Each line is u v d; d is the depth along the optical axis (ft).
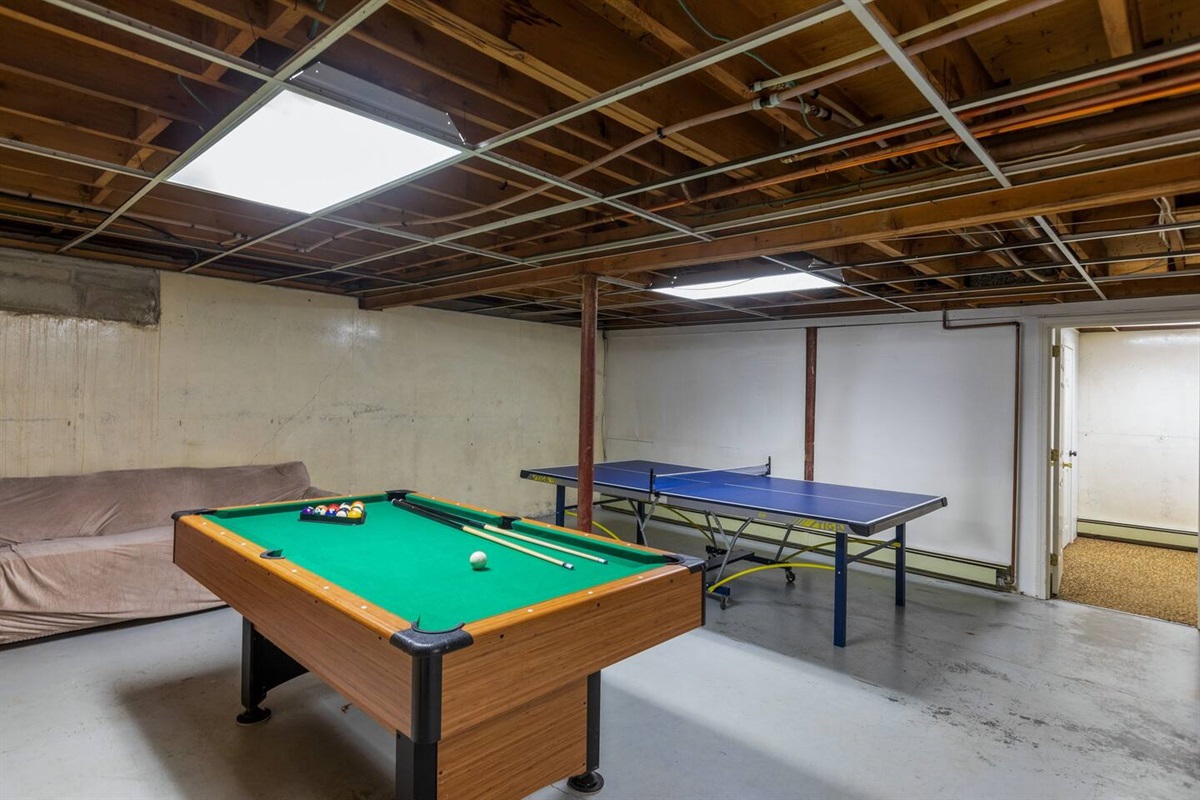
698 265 14.42
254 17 4.99
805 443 19.76
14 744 7.96
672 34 5.01
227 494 14.90
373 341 18.62
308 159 7.13
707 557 17.56
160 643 11.30
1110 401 22.24
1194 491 20.63
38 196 9.50
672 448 23.53
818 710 9.37
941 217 8.43
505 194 9.68
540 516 23.29
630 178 8.49
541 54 5.38
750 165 7.50
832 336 19.30
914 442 17.57
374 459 18.66
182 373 15.08
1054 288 13.34
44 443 13.26
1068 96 6.44
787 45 6.02
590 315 12.84
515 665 5.13
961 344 16.80
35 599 10.94
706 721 8.99
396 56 5.75
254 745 8.10
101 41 5.35
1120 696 9.93
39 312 13.20
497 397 21.95
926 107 7.00
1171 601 14.96
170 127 7.93
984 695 9.92
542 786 6.32
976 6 4.30
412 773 5.28
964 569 16.47
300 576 6.41
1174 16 5.36
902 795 7.31
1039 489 15.35
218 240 12.15
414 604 6.01
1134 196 7.07
